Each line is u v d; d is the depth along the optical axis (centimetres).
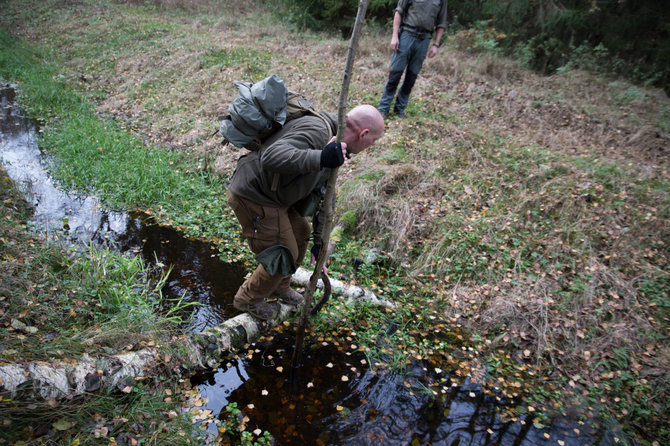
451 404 275
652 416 277
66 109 710
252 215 252
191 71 800
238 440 234
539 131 608
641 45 946
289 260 262
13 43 965
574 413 279
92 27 1111
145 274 349
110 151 554
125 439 214
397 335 328
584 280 367
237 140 226
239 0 1286
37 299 279
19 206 424
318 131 227
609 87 786
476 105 673
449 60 812
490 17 1008
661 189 465
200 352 275
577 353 321
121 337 262
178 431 224
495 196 461
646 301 349
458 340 333
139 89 777
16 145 572
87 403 222
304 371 288
